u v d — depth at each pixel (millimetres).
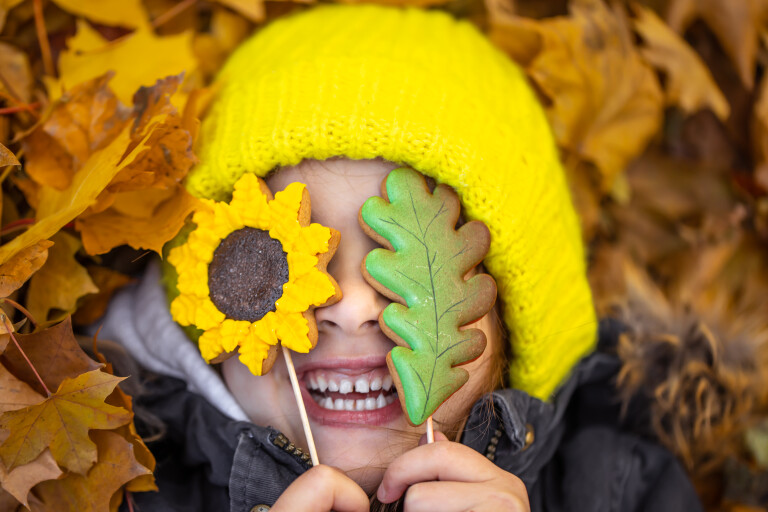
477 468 447
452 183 474
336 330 472
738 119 644
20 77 519
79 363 447
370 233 461
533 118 543
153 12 580
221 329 464
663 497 537
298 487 443
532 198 502
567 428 574
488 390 500
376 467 481
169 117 460
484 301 460
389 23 542
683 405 547
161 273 530
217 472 497
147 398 510
